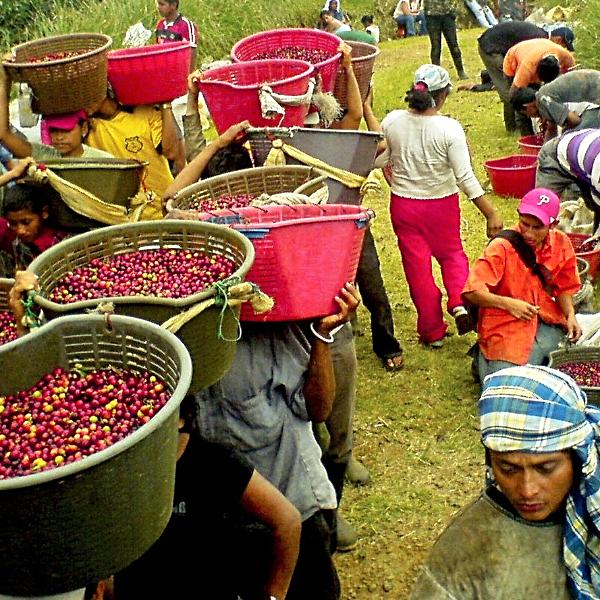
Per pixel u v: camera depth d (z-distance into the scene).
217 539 2.54
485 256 4.72
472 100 11.85
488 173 8.44
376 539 4.22
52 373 2.20
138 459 1.67
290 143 3.94
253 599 2.71
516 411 1.92
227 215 3.07
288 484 2.96
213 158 3.98
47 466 1.89
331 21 14.52
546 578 2.02
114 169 3.81
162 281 2.71
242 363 2.92
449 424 5.14
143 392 2.08
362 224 2.87
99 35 4.81
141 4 12.91
